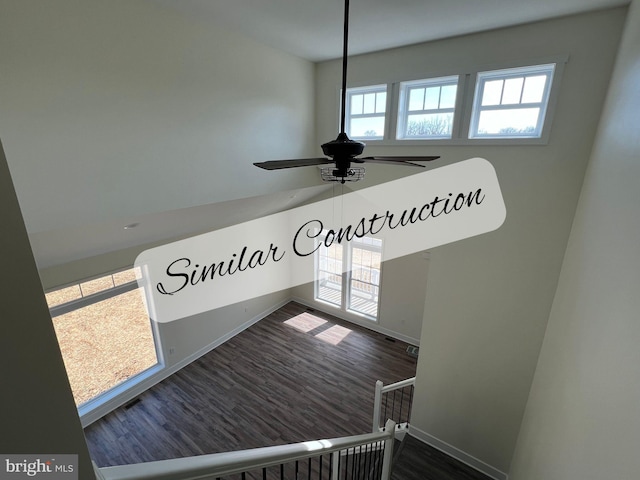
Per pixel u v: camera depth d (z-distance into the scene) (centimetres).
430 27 284
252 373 520
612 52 241
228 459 86
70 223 222
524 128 297
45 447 51
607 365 118
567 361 187
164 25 255
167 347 500
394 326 609
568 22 255
